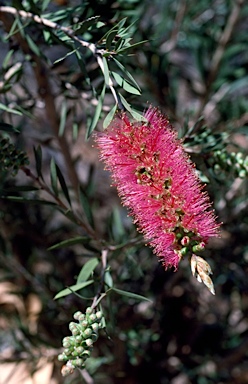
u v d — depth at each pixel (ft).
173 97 2.05
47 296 2.06
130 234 1.81
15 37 1.55
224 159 1.43
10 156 1.37
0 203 1.98
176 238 1.15
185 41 2.32
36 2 1.49
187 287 2.33
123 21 1.25
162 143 1.18
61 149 1.86
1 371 2.23
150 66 1.97
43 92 1.69
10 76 1.58
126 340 2.01
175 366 2.31
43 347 1.95
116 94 1.16
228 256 2.01
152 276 2.25
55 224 2.53
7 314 2.14
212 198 1.84
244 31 2.34
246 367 2.35
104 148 1.20
